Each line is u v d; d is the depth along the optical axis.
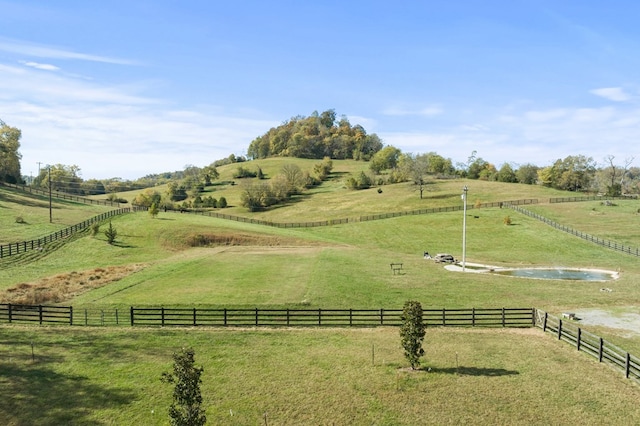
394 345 25.66
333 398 19.19
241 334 27.45
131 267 48.53
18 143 111.00
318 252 58.41
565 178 126.12
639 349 24.56
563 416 17.41
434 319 29.53
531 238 68.44
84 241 62.31
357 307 33.25
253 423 17.36
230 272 45.25
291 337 26.98
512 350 24.72
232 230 71.19
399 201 107.94
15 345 25.03
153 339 26.36
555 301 35.34
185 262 50.62
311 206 114.50
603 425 16.73
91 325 29.25
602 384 20.08
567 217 80.25
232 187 152.62
